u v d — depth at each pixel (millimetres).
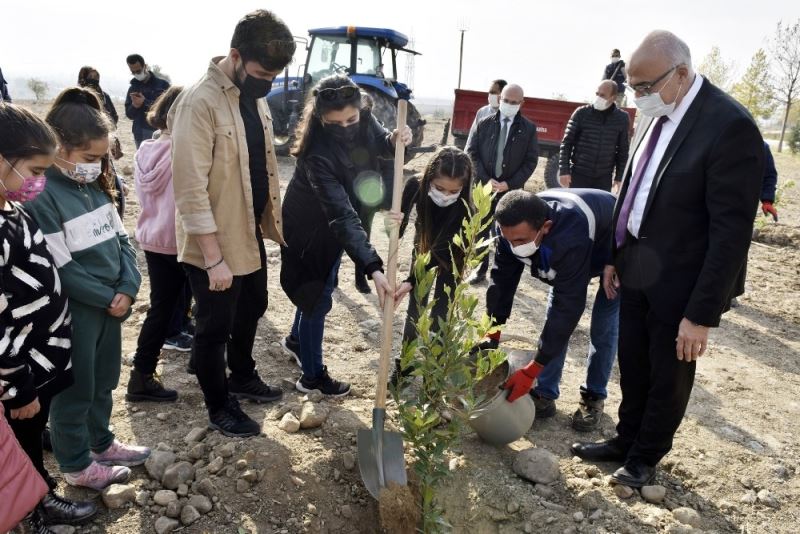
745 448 3428
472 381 2654
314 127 3004
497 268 3326
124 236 2639
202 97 2480
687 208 2535
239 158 2605
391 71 11195
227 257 2705
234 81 2584
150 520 2521
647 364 2953
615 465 3180
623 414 3115
